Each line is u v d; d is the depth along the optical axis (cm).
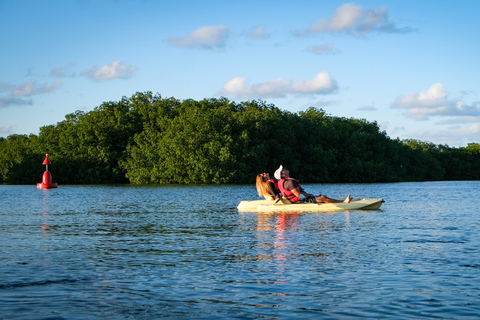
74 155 8338
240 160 7575
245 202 2442
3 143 11394
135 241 1349
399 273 926
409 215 2047
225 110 8075
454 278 884
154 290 812
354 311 699
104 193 4416
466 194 4003
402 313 689
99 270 965
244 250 1186
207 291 806
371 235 1434
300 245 1255
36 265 1015
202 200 3266
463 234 1448
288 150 8256
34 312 695
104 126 8588
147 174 7744
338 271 945
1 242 1341
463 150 12506
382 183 7950
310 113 9969
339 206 2294
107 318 670
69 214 2216
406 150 10406
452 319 664
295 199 2314
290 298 764
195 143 7556
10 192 4741
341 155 9106
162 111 8856
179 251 1180
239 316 679
